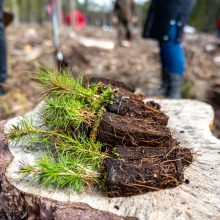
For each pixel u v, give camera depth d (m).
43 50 1.07
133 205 0.24
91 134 0.28
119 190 0.24
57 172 0.25
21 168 0.26
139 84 0.82
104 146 0.28
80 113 0.28
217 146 0.32
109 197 0.25
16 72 0.81
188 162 0.29
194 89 0.79
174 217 0.23
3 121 0.36
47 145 0.30
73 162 0.26
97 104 0.30
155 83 0.83
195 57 1.14
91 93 0.30
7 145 0.31
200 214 0.23
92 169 0.26
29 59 0.94
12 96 0.67
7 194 0.26
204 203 0.24
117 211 0.23
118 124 0.28
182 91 0.76
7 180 0.26
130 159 0.26
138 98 0.34
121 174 0.25
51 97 0.31
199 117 0.39
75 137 0.28
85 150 0.27
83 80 0.36
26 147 0.31
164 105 0.43
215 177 0.27
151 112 0.32
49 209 0.24
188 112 0.40
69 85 0.30
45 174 0.25
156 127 0.30
